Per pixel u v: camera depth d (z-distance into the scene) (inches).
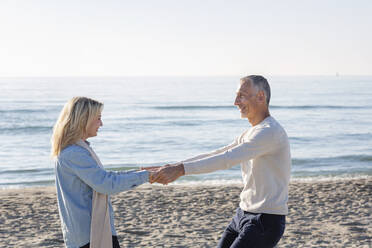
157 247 223.8
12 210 322.7
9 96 3053.6
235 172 539.8
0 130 1153.4
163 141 957.8
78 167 101.7
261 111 118.3
